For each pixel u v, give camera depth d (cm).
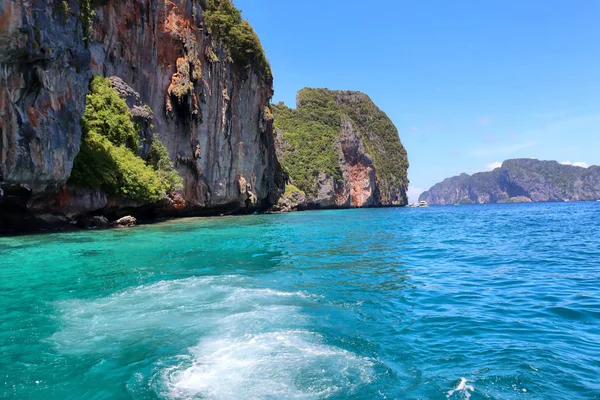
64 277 1021
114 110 2561
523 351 554
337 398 436
